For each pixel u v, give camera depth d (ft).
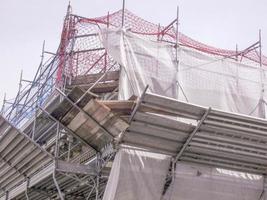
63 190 65.16
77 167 55.01
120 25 63.16
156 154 55.57
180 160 56.49
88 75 66.28
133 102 50.62
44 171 57.72
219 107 61.46
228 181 59.36
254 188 60.49
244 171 59.77
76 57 67.67
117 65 66.49
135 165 54.19
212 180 58.54
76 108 51.44
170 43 62.59
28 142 58.44
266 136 55.26
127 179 53.57
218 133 54.19
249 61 71.97
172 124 51.90
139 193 54.19
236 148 56.29
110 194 52.60
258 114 63.67
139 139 53.52
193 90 60.54
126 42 57.57
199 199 57.82
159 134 53.16
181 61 60.95
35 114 66.74
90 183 60.23
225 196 59.00
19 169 65.26
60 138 66.13
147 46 58.95
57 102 64.03
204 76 61.77
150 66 58.34
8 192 72.74
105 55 67.26
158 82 58.34
